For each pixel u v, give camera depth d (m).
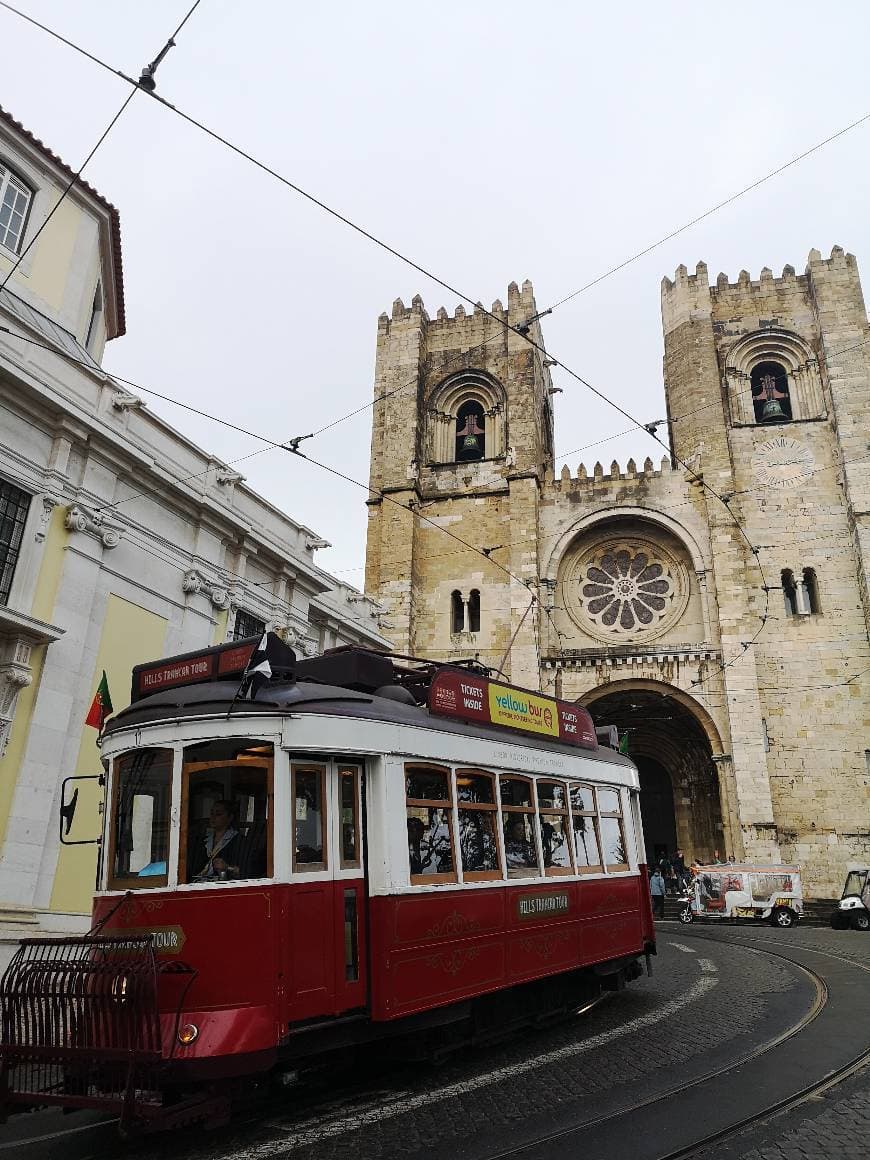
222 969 7.08
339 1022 7.64
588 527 38.88
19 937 12.82
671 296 41.56
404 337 44.28
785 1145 6.43
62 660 14.56
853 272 39.06
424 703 10.50
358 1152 6.42
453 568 39.66
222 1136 6.93
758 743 32.78
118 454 16.17
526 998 10.59
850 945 20.94
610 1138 6.60
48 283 17.95
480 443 43.31
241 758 7.81
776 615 35.41
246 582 19.97
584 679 36.00
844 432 36.38
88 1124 7.71
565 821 11.79
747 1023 10.89
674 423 40.00
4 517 14.08
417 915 8.55
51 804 13.95
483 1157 6.25
